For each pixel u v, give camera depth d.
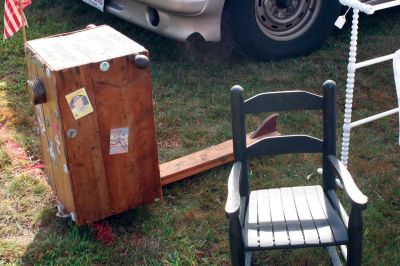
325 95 2.51
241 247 2.29
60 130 2.60
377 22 4.72
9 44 4.39
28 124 3.60
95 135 2.64
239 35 3.97
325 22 4.14
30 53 2.71
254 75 4.00
